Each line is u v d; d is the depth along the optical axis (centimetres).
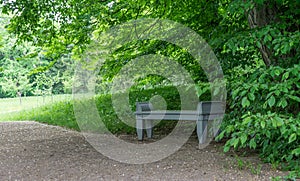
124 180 312
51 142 516
